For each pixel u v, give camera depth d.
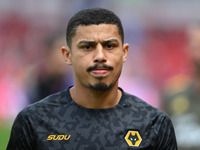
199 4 50.09
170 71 46.78
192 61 13.46
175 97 14.18
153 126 8.64
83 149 8.12
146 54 46.84
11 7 46.38
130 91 40.06
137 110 8.77
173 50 47.69
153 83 44.38
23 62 41.84
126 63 44.03
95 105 8.47
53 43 21.52
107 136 8.25
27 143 8.40
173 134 9.03
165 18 49.09
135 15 48.62
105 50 7.95
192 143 13.61
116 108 8.62
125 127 8.41
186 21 49.09
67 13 46.91
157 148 8.64
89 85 7.99
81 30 7.96
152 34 48.22
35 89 21.94
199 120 13.69
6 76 39.91
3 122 33.19
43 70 21.39
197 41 13.02
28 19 46.06
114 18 8.12
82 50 7.97
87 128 8.31
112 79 8.03
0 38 44.34
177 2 50.12
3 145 24.58
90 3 47.56
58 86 21.00
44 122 8.43
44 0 46.88
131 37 47.62
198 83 13.77
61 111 8.58
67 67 24.02
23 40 44.44
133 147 8.23
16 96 36.03
